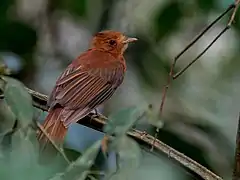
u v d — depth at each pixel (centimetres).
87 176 588
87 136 1148
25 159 562
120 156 572
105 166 651
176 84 1340
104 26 1349
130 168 571
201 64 1452
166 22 1267
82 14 1320
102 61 1027
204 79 1446
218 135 1206
